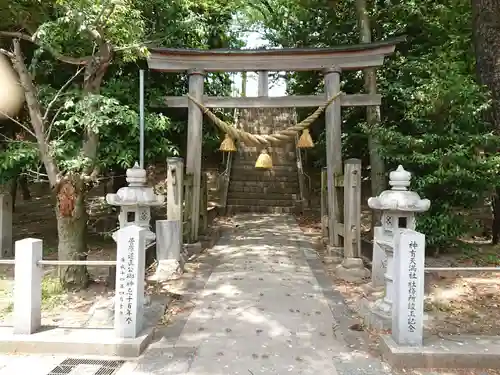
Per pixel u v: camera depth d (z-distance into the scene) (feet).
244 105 26.50
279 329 14.60
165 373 11.62
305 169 53.36
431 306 16.87
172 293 17.94
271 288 18.79
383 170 28.12
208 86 36.52
